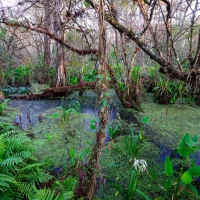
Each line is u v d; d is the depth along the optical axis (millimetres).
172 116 4086
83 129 3361
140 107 4430
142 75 5688
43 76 6707
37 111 4211
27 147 2232
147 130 3453
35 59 6887
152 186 2164
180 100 5090
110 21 2904
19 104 4656
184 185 2115
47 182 2025
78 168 1936
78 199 1784
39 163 2156
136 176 2295
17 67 6938
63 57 5125
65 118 3682
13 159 1738
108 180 2129
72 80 5742
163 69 3590
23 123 3549
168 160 1758
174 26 4836
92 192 1877
